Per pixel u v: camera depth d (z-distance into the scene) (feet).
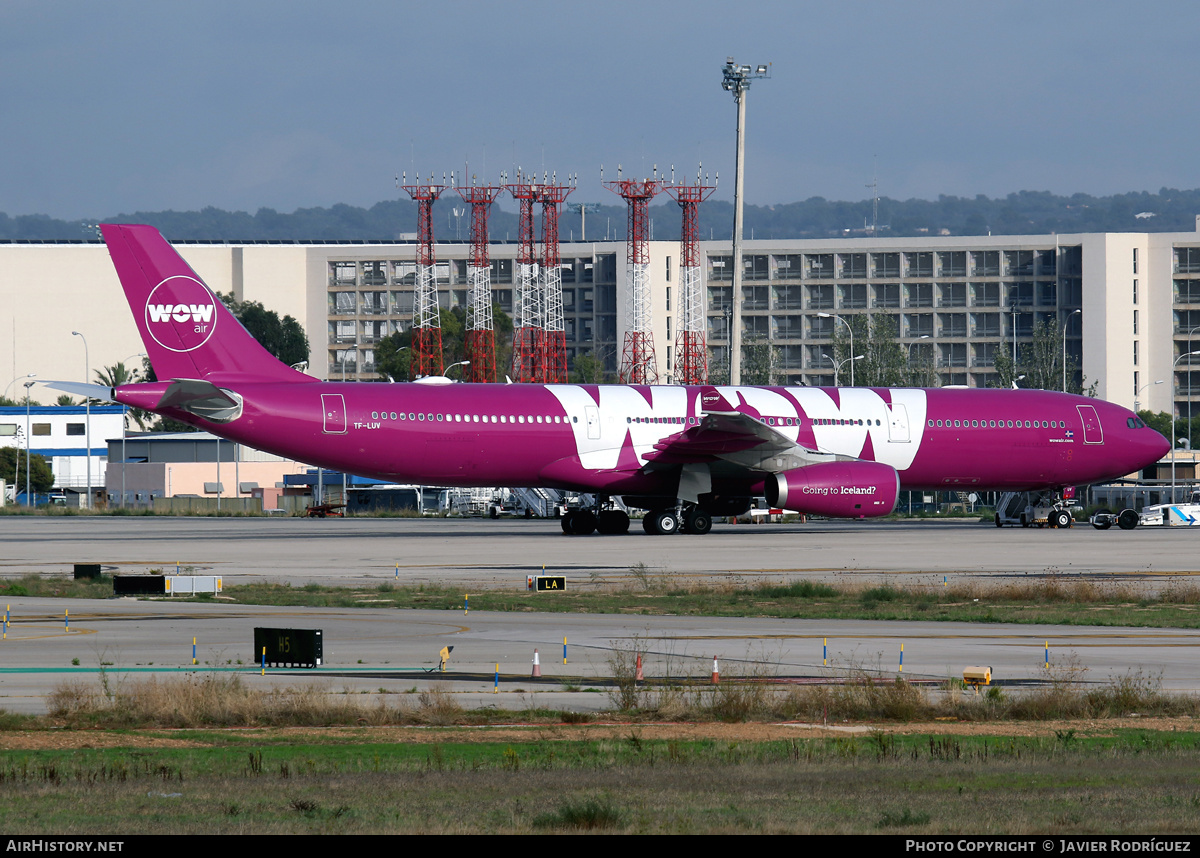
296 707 234.58
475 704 249.55
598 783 177.99
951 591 445.37
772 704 244.83
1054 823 153.89
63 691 247.09
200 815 157.48
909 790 173.68
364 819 155.43
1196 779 182.09
